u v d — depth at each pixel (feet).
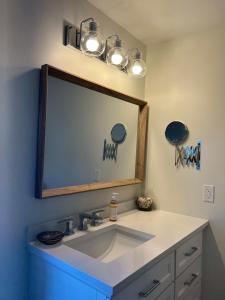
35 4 4.10
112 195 5.53
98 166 5.47
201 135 5.97
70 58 4.71
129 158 6.36
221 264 5.70
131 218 5.75
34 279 4.04
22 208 4.03
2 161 3.75
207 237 5.86
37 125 4.19
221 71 5.74
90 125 5.24
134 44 6.38
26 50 4.00
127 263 3.54
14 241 3.93
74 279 3.43
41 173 4.12
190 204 6.09
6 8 3.73
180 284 4.74
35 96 4.16
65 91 4.66
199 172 5.98
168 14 5.36
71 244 4.33
